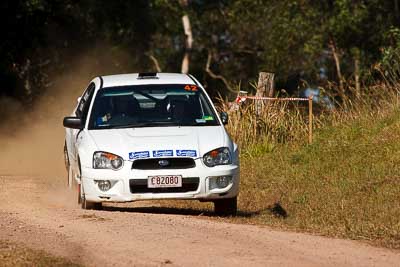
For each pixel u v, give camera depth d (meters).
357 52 103.25
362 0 103.56
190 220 34.09
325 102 57.47
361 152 47.84
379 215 37.03
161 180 36.12
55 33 105.00
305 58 110.94
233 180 37.00
